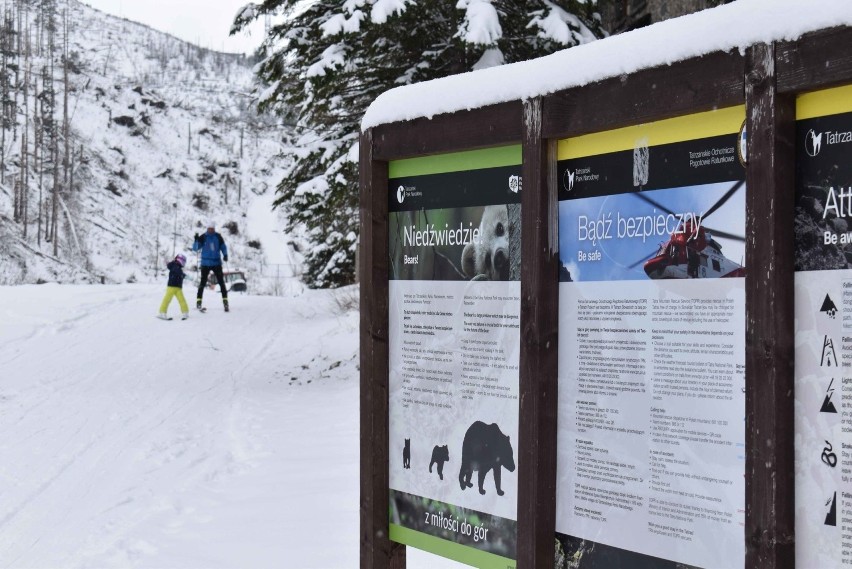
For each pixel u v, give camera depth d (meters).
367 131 3.98
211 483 6.54
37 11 138.12
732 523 2.71
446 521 3.70
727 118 2.73
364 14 9.66
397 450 3.93
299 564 4.68
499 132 3.40
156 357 13.76
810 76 2.45
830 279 2.48
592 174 3.15
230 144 105.56
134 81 119.38
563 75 3.12
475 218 3.60
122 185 89.88
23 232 68.94
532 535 3.22
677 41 2.77
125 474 6.93
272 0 11.09
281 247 89.00
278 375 12.65
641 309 2.98
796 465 2.54
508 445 3.45
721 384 2.75
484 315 3.55
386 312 3.98
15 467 7.18
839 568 2.45
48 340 14.72
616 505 3.05
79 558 5.02
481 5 9.37
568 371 3.21
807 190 2.54
